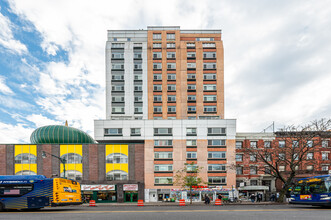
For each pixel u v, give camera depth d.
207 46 63.41
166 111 60.78
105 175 51.19
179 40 63.59
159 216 17.70
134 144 52.31
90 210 23.81
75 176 50.78
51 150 51.19
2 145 50.75
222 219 15.95
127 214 19.23
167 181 51.00
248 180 51.09
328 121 37.97
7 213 20.52
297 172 49.00
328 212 20.00
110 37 64.62
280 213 19.36
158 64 62.41
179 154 51.97
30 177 22.94
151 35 63.84
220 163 51.56
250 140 53.28
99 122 53.03
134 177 51.34
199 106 61.09
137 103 60.94
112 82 61.62
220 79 62.03
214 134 52.53
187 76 62.09
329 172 45.88
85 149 51.62
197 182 42.31
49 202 22.34
